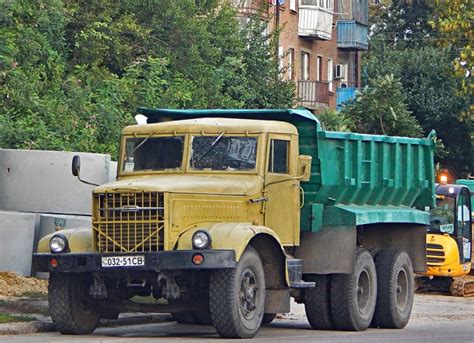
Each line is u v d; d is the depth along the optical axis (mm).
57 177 40969
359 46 107938
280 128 31109
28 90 51312
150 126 31078
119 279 29312
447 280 59688
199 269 27891
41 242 29172
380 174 35969
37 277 39312
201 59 63875
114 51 60438
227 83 68125
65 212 41000
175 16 63031
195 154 30500
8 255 39250
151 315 35031
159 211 28031
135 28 61156
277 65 73500
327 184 33094
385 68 110938
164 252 27688
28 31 54094
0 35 52625
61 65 55750
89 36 59281
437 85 107688
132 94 57188
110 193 28328
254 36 72750
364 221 33969
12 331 29234
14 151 41312
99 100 55469
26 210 40969
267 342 27562
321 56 103125
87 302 29562
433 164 39188
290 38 96062
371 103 76375
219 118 32156
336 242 33438
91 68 58969
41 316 31328
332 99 104938
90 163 41219
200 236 27641
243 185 29859
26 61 53656
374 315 35969
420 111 107000
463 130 107188
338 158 33719
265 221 30469
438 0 74500
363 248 34844
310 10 97500
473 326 37031
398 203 37906
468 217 60344
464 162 109000
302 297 34125
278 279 30078
